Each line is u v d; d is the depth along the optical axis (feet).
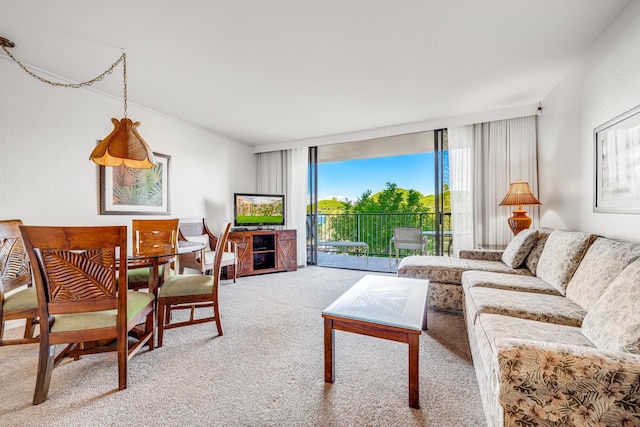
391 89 9.54
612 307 3.75
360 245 17.08
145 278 7.95
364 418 4.25
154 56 7.45
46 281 4.66
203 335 7.19
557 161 9.19
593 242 5.88
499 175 11.63
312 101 10.56
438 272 8.82
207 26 6.23
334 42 6.89
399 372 5.51
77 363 5.87
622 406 2.69
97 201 9.40
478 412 4.36
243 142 16.65
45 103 8.12
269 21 6.08
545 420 2.88
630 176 5.62
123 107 10.30
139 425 4.13
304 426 4.10
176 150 12.46
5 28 6.22
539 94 9.98
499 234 11.66
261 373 5.47
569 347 3.00
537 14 5.91
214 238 13.26
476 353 4.99
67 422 4.19
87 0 5.37
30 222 7.79
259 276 13.88
